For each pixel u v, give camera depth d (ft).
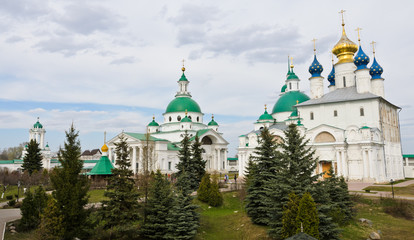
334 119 256.52
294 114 289.74
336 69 284.00
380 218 136.98
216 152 395.34
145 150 196.03
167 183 123.44
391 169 252.83
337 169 229.86
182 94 406.62
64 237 90.68
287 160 109.09
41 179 231.30
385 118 257.14
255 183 131.03
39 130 463.01
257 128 318.65
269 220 115.14
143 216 113.39
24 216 108.06
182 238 106.93
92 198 157.79
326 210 106.22
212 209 154.20
